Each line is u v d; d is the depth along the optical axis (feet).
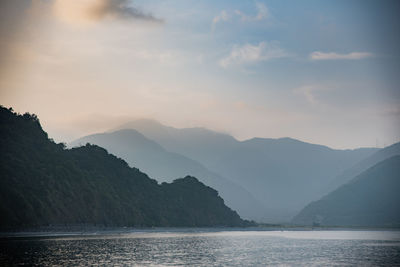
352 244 640.99
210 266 378.53
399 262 412.98
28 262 372.58
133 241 627.87
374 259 435.53
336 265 391.65
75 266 360.48
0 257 398.62
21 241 567.59
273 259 430.20
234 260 419.95
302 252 503.20
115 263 384.27
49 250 461.37
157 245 571.28
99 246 526.16
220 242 654.53
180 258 430.61
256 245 603.26
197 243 623.77
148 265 378.73
